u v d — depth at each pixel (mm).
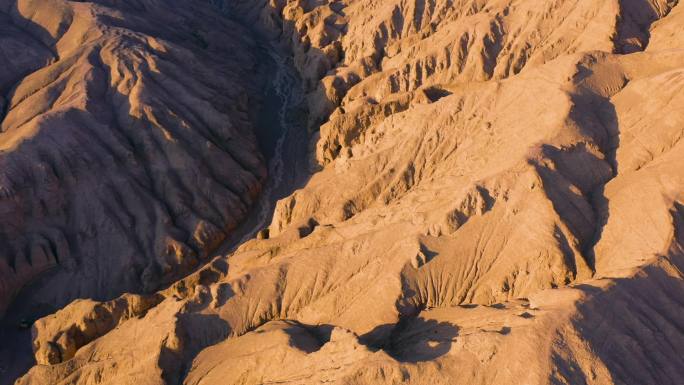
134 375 38281
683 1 58188
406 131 52344
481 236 39344
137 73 66438
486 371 29109
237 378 36781
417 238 39938
